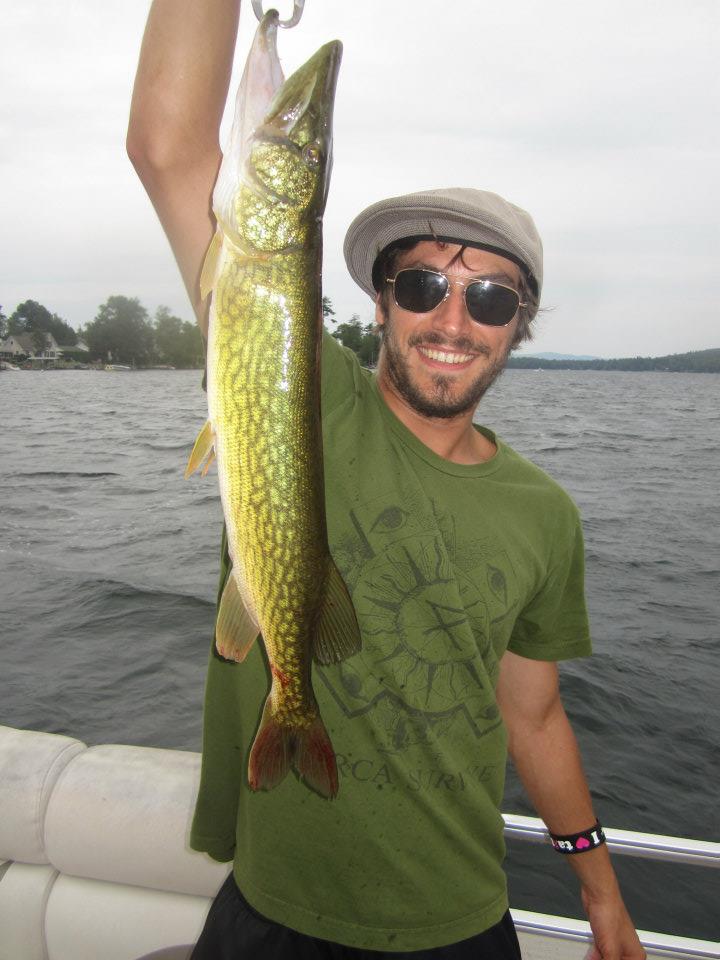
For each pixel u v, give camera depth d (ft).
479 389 2.48
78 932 2.98
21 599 10.39
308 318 2.11
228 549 2.15
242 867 2.35
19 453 27.78
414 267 2.47
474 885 2.34
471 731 2.39
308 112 2.09
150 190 2.26
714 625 10.06
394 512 2.33
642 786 6.13
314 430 2.14
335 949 2.25
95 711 7.18
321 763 2.13
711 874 5.02
